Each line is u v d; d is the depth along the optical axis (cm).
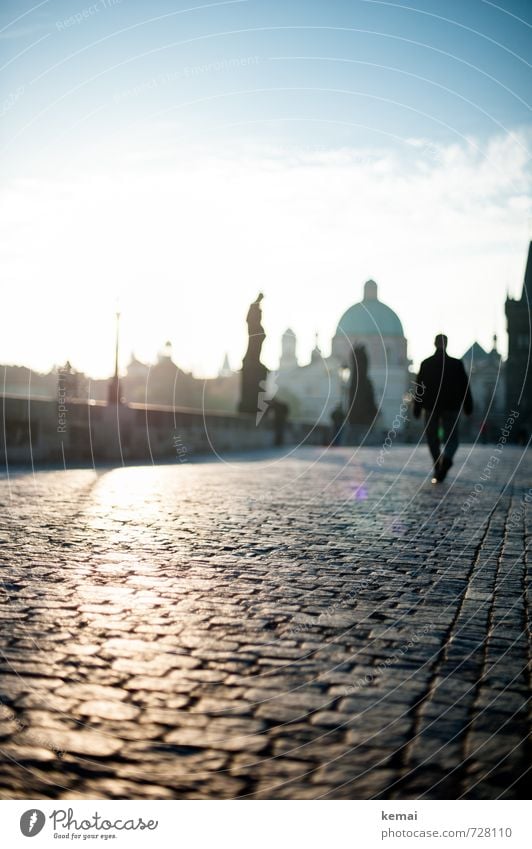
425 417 1211
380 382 9831
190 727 254
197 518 729
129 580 450
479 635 366
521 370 7956
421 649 343
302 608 404
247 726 257
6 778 222
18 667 300
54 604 391
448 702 283
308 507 842
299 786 223
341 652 335
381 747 246
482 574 503
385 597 434
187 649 329
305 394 10669
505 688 298
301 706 274
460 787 225
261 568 500
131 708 267
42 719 256
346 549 581
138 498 892
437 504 890
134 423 1798
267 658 323
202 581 455
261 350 2905
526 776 231
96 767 229
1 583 429
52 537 585
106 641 335
